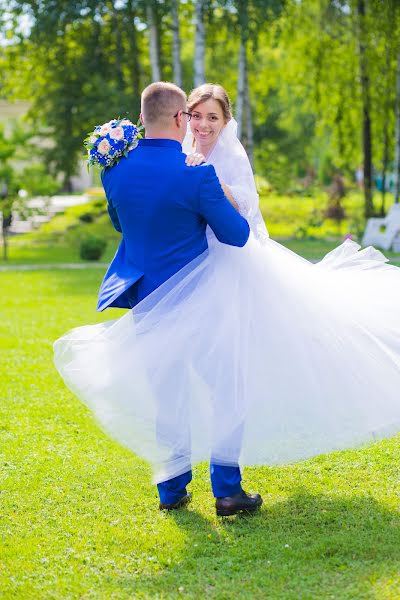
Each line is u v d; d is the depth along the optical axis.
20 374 6.86
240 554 3.52
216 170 3.99
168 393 3.72
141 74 23.27
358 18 17.88
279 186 26.66
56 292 12.37
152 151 3.76
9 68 24.11
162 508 4.04
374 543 3.56
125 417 3.79
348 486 4.27
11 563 3.50
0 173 18.72
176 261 3.79
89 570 3.43
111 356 3.80
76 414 5.70
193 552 3.55
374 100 19.08
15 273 15.22
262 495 4.20
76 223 24.73
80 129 23.19
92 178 40.75
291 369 3.74
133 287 3.90
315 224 20.14
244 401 3.67
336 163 22.55
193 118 4.00
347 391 3.78
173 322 3.75
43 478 4.50
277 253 4.04
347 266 4.29
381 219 18.44
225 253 3.86
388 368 3.83
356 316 3.94
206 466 4.65
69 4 20.34
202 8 18.09
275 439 3.73
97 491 4.30
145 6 19.23
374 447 4.83
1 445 5.08
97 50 23.36
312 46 19.50
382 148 21.50
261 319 3.81
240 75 19.56
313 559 3.44
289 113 31.56
